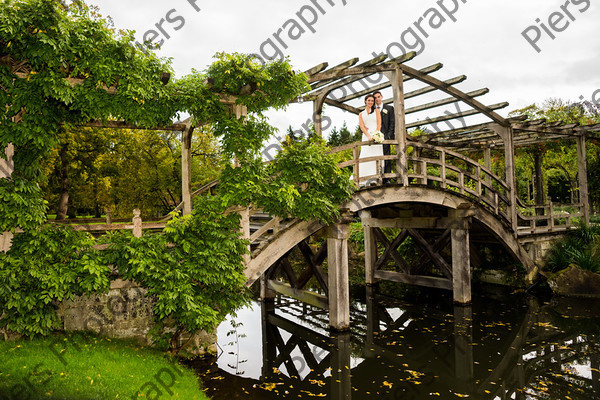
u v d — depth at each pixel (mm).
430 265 13992
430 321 9641
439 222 11023
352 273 15266
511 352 7539
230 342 8438
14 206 5164
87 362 4992
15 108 5188
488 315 9984
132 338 6340
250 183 6535
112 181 19234
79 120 5883
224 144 6723
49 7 5023
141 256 5711
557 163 23750
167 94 6043
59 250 5508
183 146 8180
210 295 6387
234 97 6828
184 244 6055
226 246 6402
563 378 6348
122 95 5793
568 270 11711
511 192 11797
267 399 5598
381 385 6164
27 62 5332
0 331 5391
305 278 9992
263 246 7523
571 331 8617
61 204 15695
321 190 7621
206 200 6480
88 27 5441
